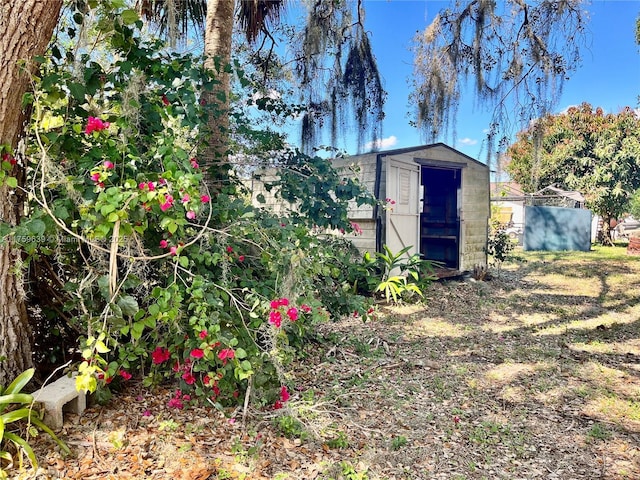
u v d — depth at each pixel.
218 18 3.91
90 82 2.53
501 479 2.29
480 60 4.51
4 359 2.42
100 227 2.11
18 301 2.53
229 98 3.88
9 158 2.21
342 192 4.09
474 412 3.09
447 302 6.55
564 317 5.81
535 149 4.69
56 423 2.36
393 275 6.69
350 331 4.99
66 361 2.98
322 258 3.23
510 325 5.44
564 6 4.12
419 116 4.86
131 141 2.54
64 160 2.56
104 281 2.22
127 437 2.39
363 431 2.73
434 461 2.44
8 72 2.10
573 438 2.74
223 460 2.28
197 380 2.78
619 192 13.17
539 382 3.63
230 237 2.85
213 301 2.42
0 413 2.09
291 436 2.57
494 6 4.34
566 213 12.53
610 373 3.85
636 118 13.05
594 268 9.27
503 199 15.76
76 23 2.57
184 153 2.41
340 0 4.83
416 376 3.72
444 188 8.85
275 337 2.62
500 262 9.38
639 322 5.52
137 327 2.28
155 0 4.00
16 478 1.99
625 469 2.40
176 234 2.55
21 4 2.06
